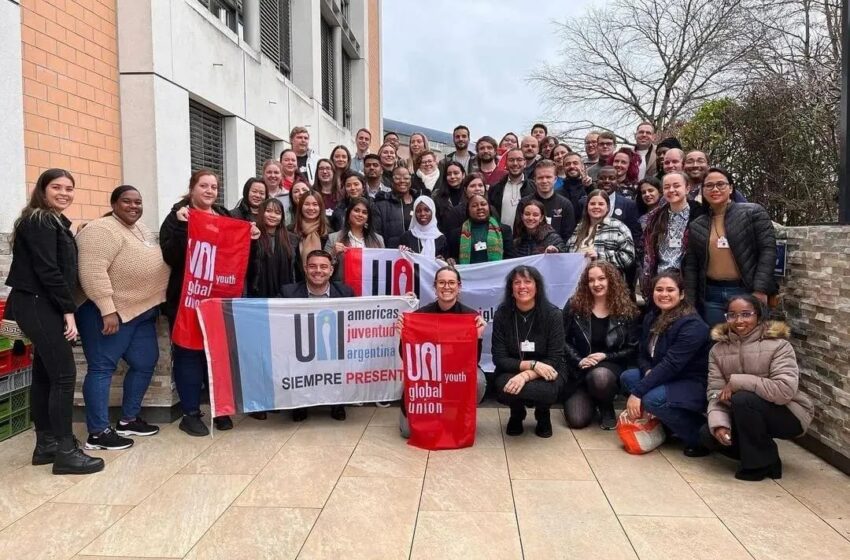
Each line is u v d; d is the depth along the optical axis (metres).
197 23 8.27
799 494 3.59
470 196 5.96
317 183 6.84
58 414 3.89
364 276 5.50
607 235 5.46
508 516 3.29
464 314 4.39
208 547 2.98
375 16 25.61
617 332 4.82
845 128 4.12
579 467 4.00
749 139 11.50
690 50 23.34
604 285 4.76
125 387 4.56
